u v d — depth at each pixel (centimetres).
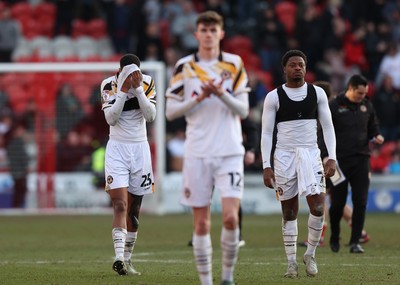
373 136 4519
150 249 4756
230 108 2762
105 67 7700
